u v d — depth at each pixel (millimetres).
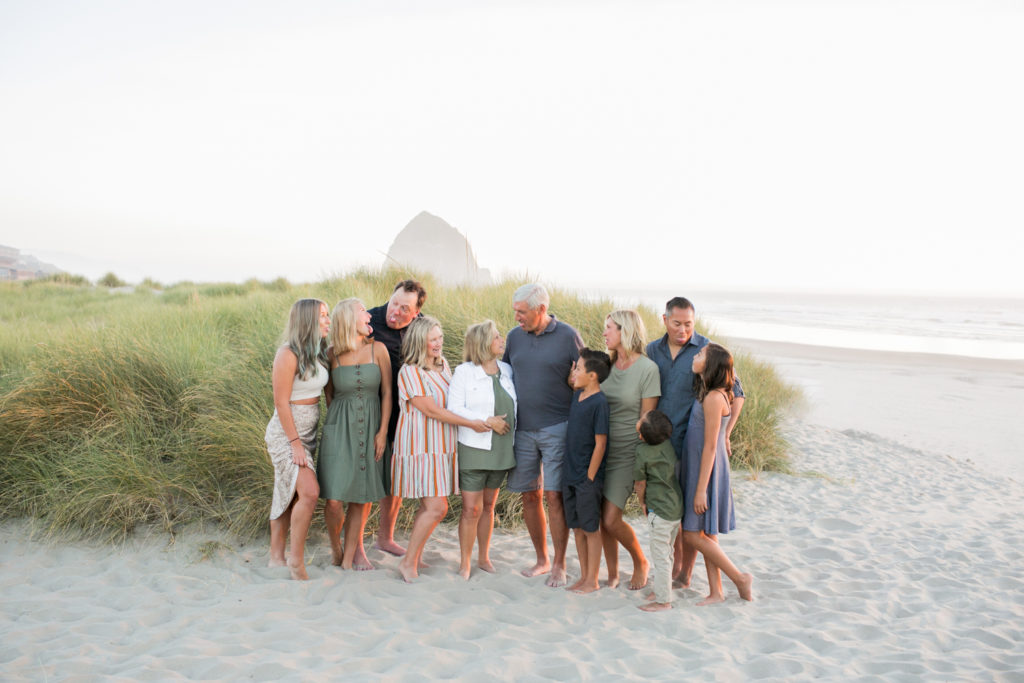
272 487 4750
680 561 4352
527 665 3080
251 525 4586
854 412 11422
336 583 3939
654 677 3029
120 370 5660
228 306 10336
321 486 4059
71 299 18266
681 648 3316
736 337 27078
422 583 4016
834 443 8969
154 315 9352
